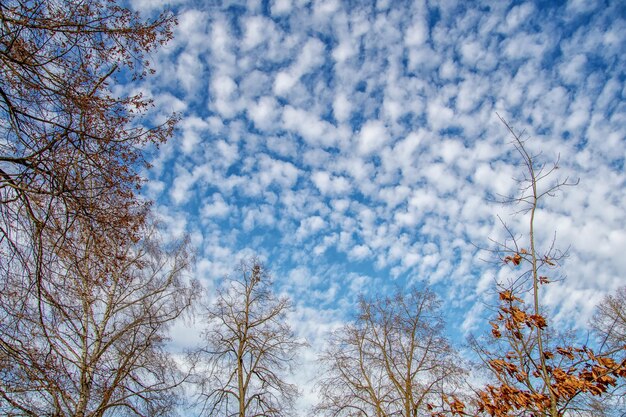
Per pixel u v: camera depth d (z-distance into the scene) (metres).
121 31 7.30
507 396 6.64
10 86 6.74
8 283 6.44
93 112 7.11
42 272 6.52
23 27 6.54
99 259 7.50
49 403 8.70
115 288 13.17
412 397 16.08
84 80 7.27
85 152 6.75
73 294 7.32
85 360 10.59
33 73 6.74
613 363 6.15
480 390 7.18
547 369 6.88
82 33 7.10
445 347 17.20
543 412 6.22
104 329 12.79
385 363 17.45
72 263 7.04
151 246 15.12
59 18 6.97
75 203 6.61
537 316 6.56
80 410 9.88
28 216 6.39
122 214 7.75
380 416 16.17
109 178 7.09
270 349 18.19
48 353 6.91
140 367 13.44
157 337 13.98
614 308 13.00
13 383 6.76
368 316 18.67
